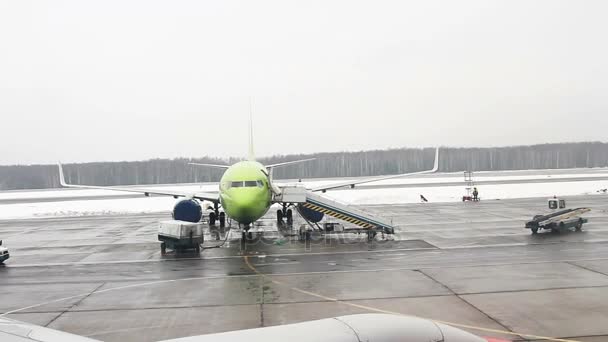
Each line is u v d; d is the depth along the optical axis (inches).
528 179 4621.1
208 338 258.2
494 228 1517.0
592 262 966.4
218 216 1744.6
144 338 587.5
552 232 1391.5
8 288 862.5
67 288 854.5
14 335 227.0
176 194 1710.1
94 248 1316.4
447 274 892.6
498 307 677.9
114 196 4119.1
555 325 598.2
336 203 1396.4
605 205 2119.8
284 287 824.9
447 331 293.7
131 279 916.6
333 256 1107.9
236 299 753.6
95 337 593.6
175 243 1187.3
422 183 4473.4
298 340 254.7
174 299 764.0
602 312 645.9
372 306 697.6
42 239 1535.4
